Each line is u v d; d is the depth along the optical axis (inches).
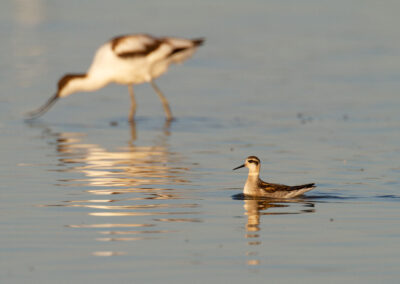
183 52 943.7
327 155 693.9
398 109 931.3
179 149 729.6
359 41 1467.8
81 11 1881.2
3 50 1360.7
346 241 439.2
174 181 595.2
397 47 1398.9
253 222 479.2
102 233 453.4
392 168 637.3
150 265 398.6
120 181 593.3
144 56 915.4
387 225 470.9
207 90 1076.5
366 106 951.6
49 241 436.8
